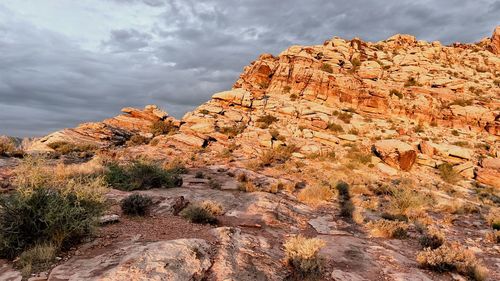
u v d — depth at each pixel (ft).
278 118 138.92
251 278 21.63
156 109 152.15
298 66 166.20
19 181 24.45
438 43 226.99
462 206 59.98
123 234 26.32
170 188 52.39
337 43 202.59
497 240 39.17
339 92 157.17
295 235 33.81
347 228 41.52
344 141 123.44
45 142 106.63
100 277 17.74
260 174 78.13
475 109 154.40
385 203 60.23
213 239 27.55
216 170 78.64
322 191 59.52
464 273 28.30
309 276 23.99
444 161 113.80
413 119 153.79
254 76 176.24
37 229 21.50
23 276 17.85
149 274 18.53
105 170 54.90
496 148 127.34
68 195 24.54
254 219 38.14
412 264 29.89
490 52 242.17
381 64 193.98
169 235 27.48
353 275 25.53
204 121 131.23
